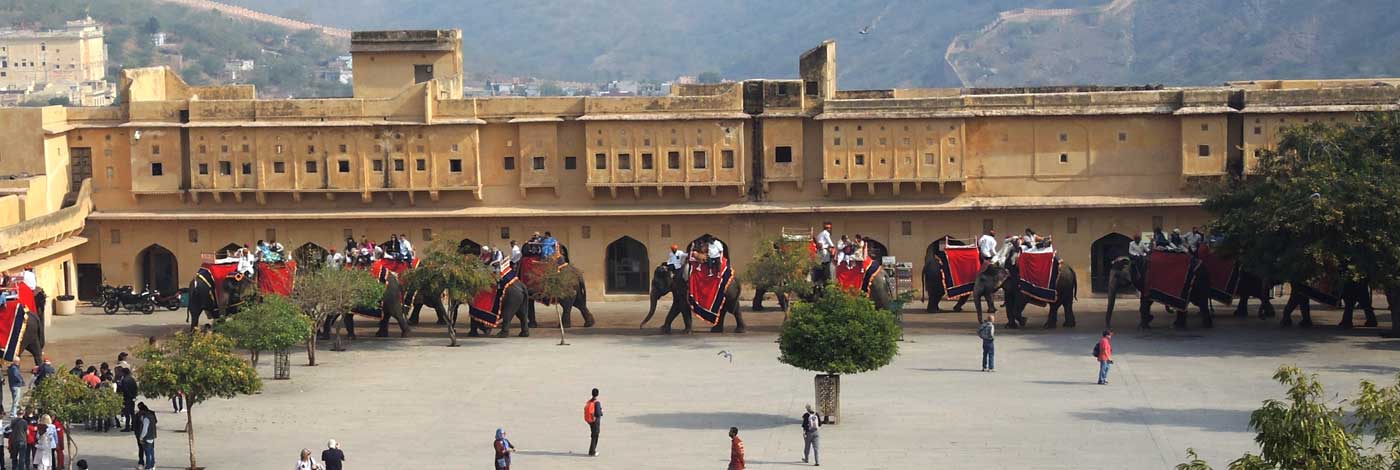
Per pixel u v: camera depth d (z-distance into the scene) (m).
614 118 61.44
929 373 47.78
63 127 62.28
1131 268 55.38
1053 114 61.06
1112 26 184.12
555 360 50.78
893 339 41.91
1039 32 184.62
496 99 62.06
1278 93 60.34
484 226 62.44
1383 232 50.56
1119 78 176.00
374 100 62.03
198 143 62.50
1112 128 61.41
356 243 60.34
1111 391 45.00
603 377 47.94
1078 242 61.59
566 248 62.34
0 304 48.91
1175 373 47.22
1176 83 168.50
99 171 63.22
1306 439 26.61
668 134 61.59
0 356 48.59
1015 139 61.56
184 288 62.66
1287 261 51.28
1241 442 39.16
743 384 46.75
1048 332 54.59
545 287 54.81
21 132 61.16
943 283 57.69
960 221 61.62
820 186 62.00
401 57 67.19
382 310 55.09
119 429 42.28
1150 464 37.47
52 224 59.44
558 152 62.16
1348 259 50.75
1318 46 167.25
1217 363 48.62
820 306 42.09
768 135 61.66
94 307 61.66
